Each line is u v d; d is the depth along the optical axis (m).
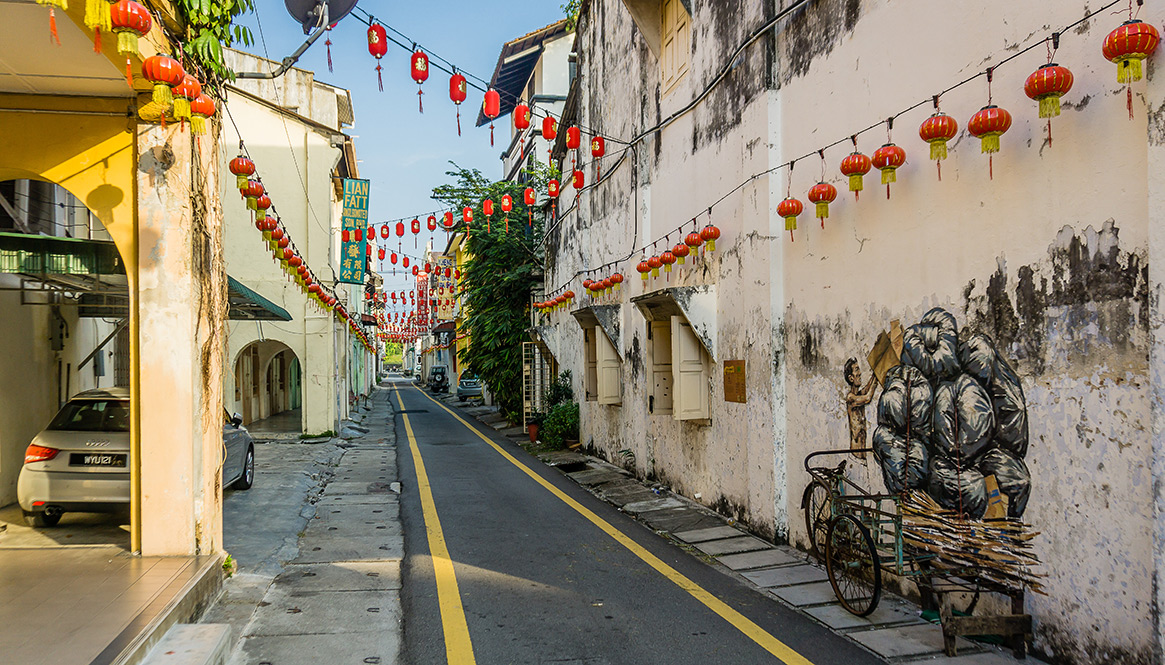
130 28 3.70
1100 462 3.88
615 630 5.14
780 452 7.23
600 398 12.63
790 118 7.08
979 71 4.72
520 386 20.58
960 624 4.40
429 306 39.03
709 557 7.11
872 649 4.68
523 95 26.75
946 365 5.00
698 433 9.30
